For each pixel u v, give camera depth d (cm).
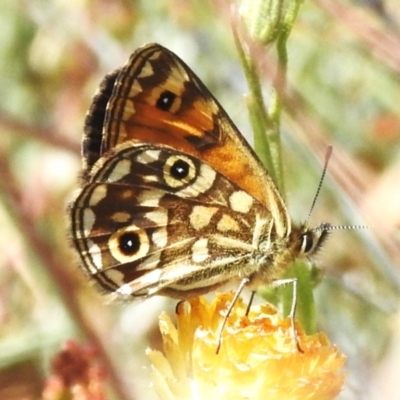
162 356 24
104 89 24
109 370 22
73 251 24
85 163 24
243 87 30
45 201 29
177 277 24
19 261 25
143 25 32
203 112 24
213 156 24
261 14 24
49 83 32
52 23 32
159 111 24
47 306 26
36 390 26
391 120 30
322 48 30
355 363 26
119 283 24
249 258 25
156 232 24
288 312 24
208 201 24
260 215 24
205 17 31
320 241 25
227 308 24
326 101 31
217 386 23
